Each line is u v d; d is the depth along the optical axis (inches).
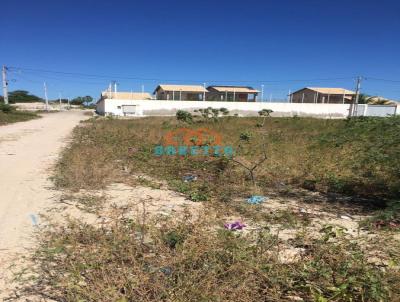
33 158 350.0
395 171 239.8
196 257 106.8
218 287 97.0
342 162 298.5
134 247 121.5
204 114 969.5
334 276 107.3
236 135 515.8
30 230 156.6
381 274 106.3
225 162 302.7
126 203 200.2
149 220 154.9
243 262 109.0
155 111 1707.7
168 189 238.1
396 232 159.8
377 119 395.2
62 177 252.5
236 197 218.7
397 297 95.3
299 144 424.2
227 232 130.9
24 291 108.3
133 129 670.5
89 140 515.5
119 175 272.1
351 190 235.1
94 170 267.9
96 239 137.9
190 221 160.1
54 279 112.5
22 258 128.9
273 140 469.7
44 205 193.2
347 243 136.4
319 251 125.3
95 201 201.0
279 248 134.0
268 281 106.0
